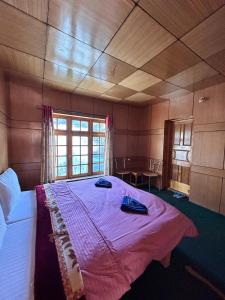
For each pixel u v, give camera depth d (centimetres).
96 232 133
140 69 246
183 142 394
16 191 214
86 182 283
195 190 339
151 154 465
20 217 176
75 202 196
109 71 255
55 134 372
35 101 332
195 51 195
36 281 91
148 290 141
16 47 195
